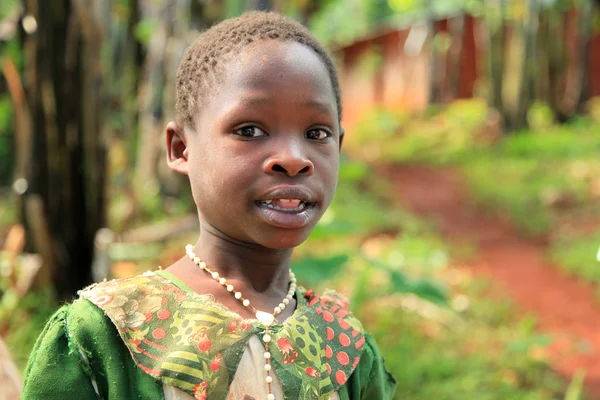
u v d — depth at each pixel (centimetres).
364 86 2523
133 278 151
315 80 146
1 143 730
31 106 471
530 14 1524
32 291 482
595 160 1255
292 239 143
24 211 483
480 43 1891
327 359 153
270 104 141
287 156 139
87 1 470
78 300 148
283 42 147
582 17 1631
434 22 1962
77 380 140
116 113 709
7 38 486
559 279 746
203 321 143
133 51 733
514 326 586
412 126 1791
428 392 443
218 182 143
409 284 472
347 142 1825
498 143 1489
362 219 905
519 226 966
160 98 770
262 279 156
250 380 142
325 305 166
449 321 577
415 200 1152
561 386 486
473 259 819
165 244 679
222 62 147
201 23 673
